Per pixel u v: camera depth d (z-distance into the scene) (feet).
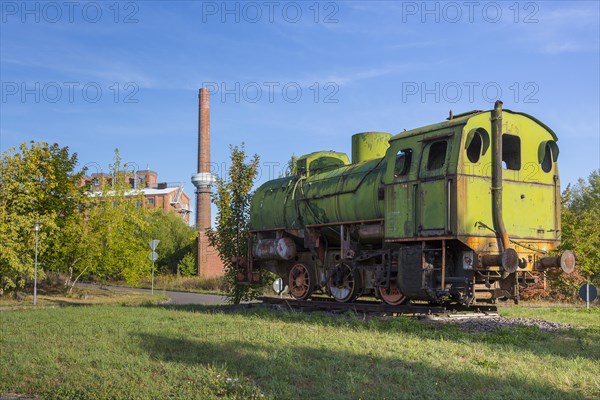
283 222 60.44
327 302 53.16
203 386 23.63
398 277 44.65
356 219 51.16
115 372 26.61
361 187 50.24
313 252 56.95
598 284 88.22
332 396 22.06
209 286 133.69
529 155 43.98
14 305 77.92
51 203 91.76
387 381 24.30
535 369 26.22
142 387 23.68
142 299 95.04
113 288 135.23
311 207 56.39
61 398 22.94
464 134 40.96
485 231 41.09
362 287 51.34
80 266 99.04
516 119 43.52
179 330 39.65
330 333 36.96
